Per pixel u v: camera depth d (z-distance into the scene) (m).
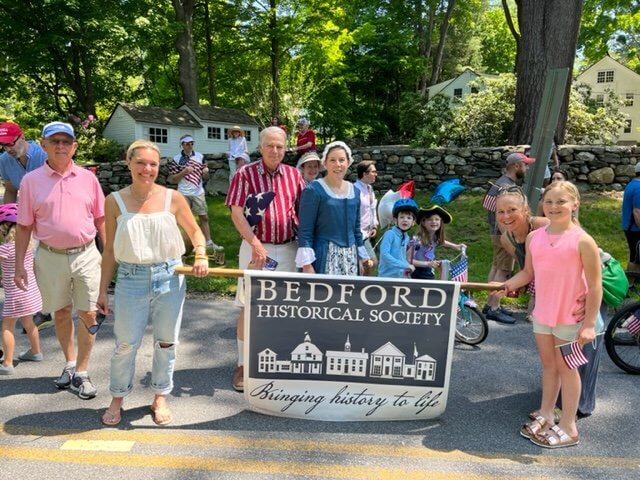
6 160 4.84
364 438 3.26
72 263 3.65
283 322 3.41
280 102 27.44
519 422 3.50
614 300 3.40
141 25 19.86
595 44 25.69
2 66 23.09
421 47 37.62
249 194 3.75
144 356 4.50
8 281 4.04
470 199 10.57
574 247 3.08
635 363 4.41
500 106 12.91
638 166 6.22
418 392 3.45
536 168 7.14
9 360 4.10
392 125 34.19
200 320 5.52
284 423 3.42
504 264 5.98
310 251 3.63
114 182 12.88
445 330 3.40
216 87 29.83
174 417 3.46
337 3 26.53
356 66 33.66
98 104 27.91
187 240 8.19
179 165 8.26
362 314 3.39
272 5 26.42
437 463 2.99
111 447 3.08
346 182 3.85
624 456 3.11
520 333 5.25
